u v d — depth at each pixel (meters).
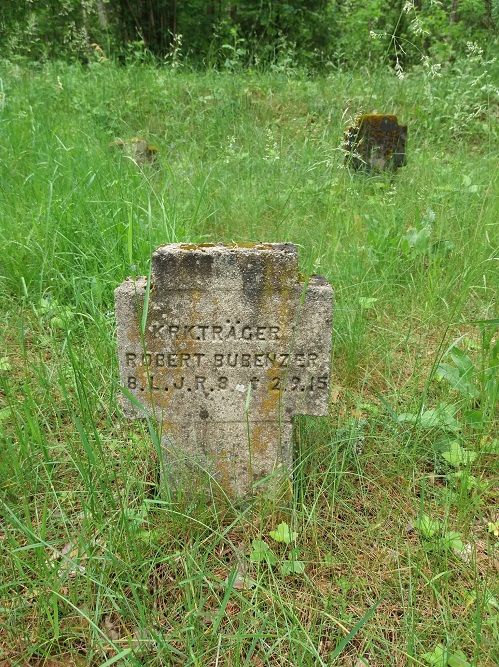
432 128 7.61
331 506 2.38
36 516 2.28
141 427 2.70
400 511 2.42
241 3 12.85
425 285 3.97
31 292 3.87
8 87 7.85
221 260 2.10
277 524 2.39
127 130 7.86
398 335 3.60
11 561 2.07
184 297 2.15
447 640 1.82
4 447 2.55
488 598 1.96
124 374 2.29
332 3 13.54
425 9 11.88
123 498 2.39
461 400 2.94
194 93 8.88
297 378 2.28
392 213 4.86
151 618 1.95
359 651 1.91
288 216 5.04
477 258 4.09
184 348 2.24
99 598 1.88
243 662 1.85
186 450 2.42
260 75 9.60
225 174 6.06
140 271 3.74
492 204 4.89
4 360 3.14
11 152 5.44
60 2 11.96
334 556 2.22
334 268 4.06
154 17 13.34
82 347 3.33
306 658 1.83
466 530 2.29
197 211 4.70
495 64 9.25
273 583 2.12
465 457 2.57
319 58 12.97
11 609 1.95
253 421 2.36
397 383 3.25
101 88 8.78
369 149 6.50
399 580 2.00
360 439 2.69
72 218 4.27
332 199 4.96
